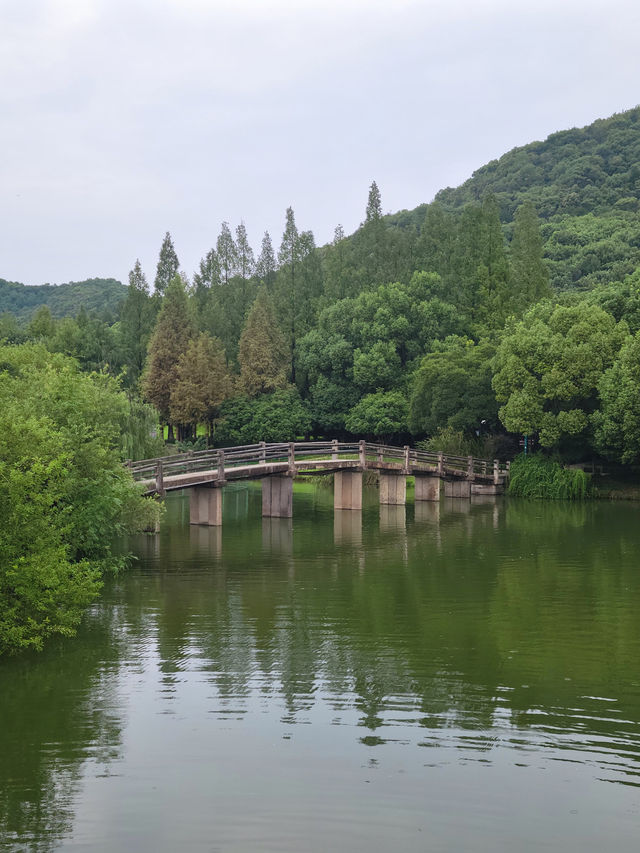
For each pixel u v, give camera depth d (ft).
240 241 260.83
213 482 101.14
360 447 125.80
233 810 31.30
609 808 31.65
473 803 31.91
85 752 36.06
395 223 490.49
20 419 54.70
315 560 81.41
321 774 34.12
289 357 222.48
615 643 52.29
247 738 37.55
